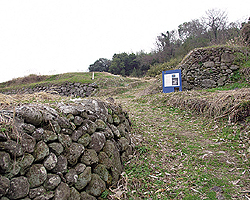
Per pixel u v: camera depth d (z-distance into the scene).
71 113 2.57
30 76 20.03
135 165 3.31
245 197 2.44
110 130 3.24
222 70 8.41
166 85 8.23
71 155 2.31
